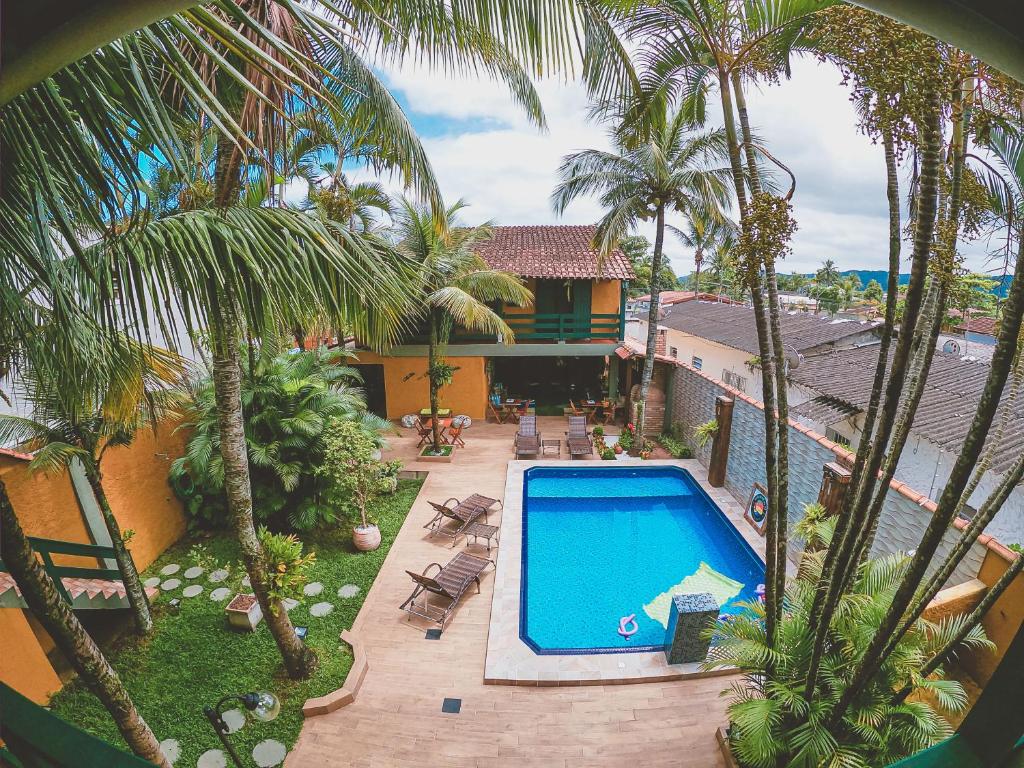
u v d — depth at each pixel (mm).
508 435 16203
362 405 11531
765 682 4801
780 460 4398
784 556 4664
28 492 7496
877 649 3424
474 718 6297
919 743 4145
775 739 4445
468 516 10438
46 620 3951
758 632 4980
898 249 3383
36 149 1631
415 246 13156
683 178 12203
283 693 6598
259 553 6160
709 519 11641
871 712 4184
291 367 10727
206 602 8438
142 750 4629
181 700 6539
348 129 5047
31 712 962
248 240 3777
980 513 3705
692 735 6059
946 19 622
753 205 3787
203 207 4371
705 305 27500
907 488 6793
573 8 2846
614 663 7094
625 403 17391
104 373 3664
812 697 4320
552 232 21297
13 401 7254
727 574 9641
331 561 9539
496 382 21578
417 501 11859
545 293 18953
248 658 7199
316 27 1479
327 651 7332
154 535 9688
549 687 6777
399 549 9898
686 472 13148
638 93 4156
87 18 674
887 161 3273
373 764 5723
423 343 17078
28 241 2156
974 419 2395
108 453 8781
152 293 3361
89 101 1602
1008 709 969
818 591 4473
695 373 13812
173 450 10289
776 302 4152
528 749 5891
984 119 2732
